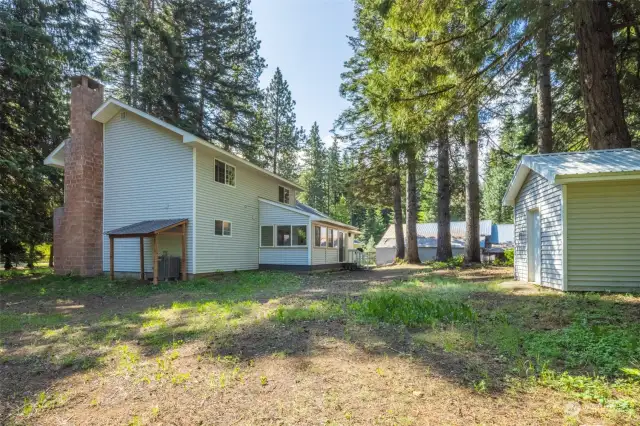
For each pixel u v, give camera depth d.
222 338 4.69
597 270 6.91
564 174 6.81
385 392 2.95
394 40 8.45
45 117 16.06
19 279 14.25
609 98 7.85
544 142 11.02
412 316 5.29
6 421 2.72
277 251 17.80
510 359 3.60
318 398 2.89
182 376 3.44
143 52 20.70
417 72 8.57
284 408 2.75
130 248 14.45
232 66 26.12
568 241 7.09
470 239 15.65
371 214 53.28
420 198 44.09
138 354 4.25
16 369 3.88
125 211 14.70
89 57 16.72
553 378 3.09
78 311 7.61
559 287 7.32
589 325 4.56
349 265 21.05
